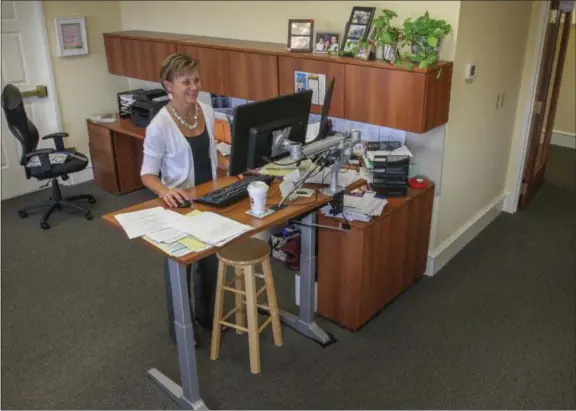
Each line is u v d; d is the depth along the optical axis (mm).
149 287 3299
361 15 3033
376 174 2957
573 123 5875
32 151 4004
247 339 2814
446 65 2807
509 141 4121
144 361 2662
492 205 4117
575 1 4285
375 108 2930
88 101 4918
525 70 3945
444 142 3072
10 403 2389
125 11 4848
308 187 2402
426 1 2891
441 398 2404
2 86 4367
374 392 2445
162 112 2416
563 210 4387
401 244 3023
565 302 3123
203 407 2324
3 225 4125
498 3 3195
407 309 3070
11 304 3117
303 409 2354
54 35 4523
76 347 2760
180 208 2199
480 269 3490
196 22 4254
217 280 2568
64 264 3557
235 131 1994
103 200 4602
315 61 3084
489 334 2842
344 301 2850
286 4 3566
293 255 3422
